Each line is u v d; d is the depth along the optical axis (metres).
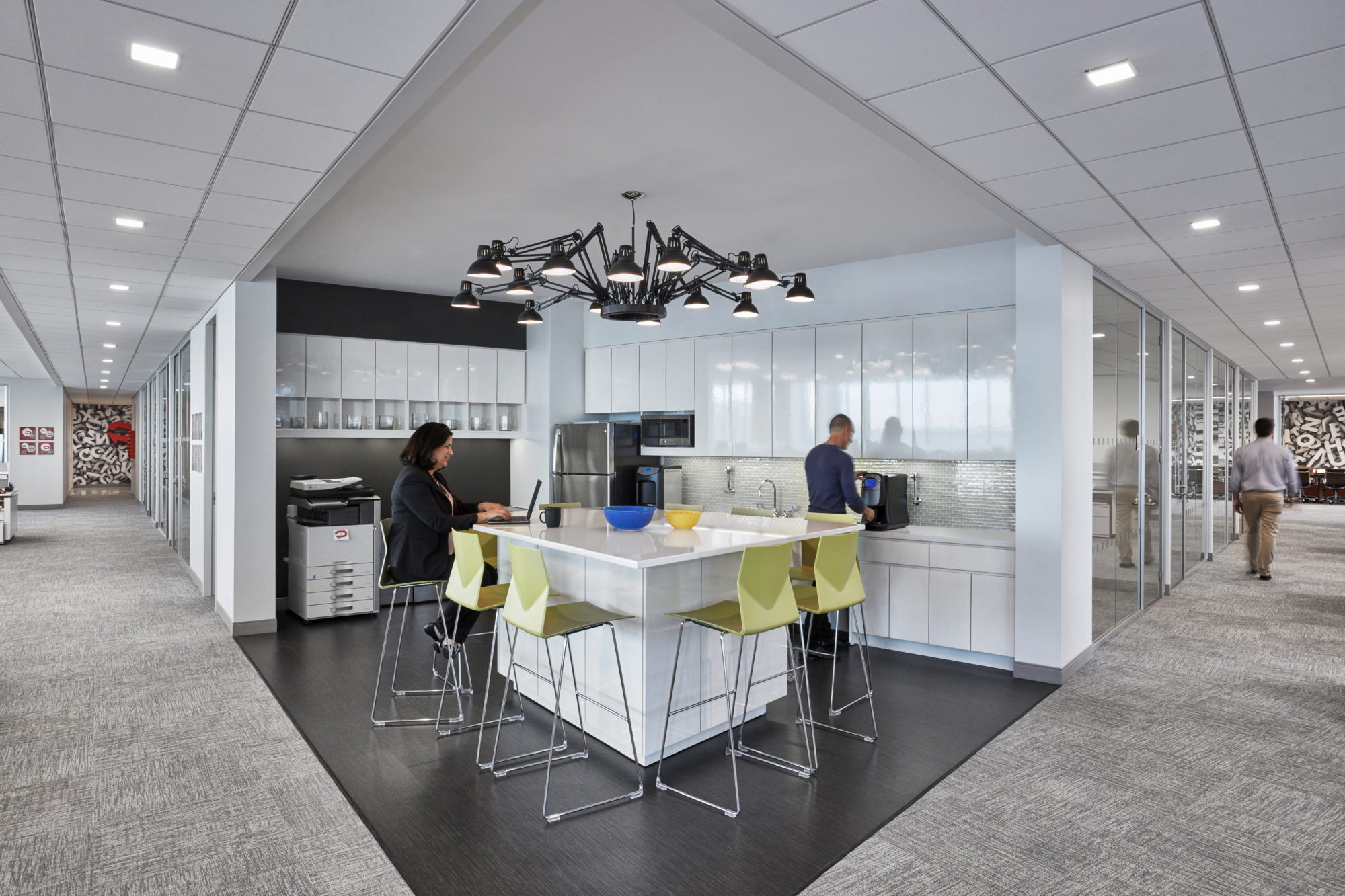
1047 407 4.79
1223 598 7.28
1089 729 3.99
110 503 18.09
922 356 5.91
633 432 7.74
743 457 7.20
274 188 3.56
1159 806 3.14
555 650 4.16
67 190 3.55
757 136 3.80
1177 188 3.66
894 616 5.50
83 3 2.06
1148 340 6.71
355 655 5.31
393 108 2.75
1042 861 2.72
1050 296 4.78
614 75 3.17
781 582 3.34
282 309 7.00
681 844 2.84
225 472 6.16
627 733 3.61
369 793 3.25
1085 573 5.19
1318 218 4.11
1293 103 2.74
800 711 3.89
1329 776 3.42
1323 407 19.94
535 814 3.07
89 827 2.95
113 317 7.08
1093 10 2.16
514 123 3.64
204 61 2.40
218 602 6.51
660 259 3.79
